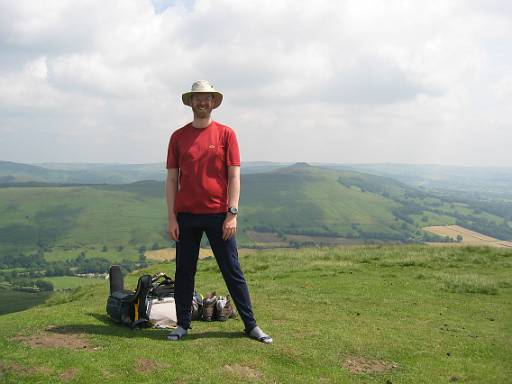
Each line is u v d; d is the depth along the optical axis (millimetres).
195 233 3857
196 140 3732
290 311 5637
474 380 3547
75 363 3184
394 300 6645
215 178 3734
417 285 7855
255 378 3215
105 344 3637
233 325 4672
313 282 8203
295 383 3219
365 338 4375
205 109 3713
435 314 5812
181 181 3777
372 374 3547
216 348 3695
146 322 4309
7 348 3430
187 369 3234
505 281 8039
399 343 4309
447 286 7656
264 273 9398
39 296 61500
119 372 3127
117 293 4586
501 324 5367
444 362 3900
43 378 2986
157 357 3381
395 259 10633
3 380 2941
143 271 11078
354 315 5562
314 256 11703
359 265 10211
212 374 3189
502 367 3834
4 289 74500
